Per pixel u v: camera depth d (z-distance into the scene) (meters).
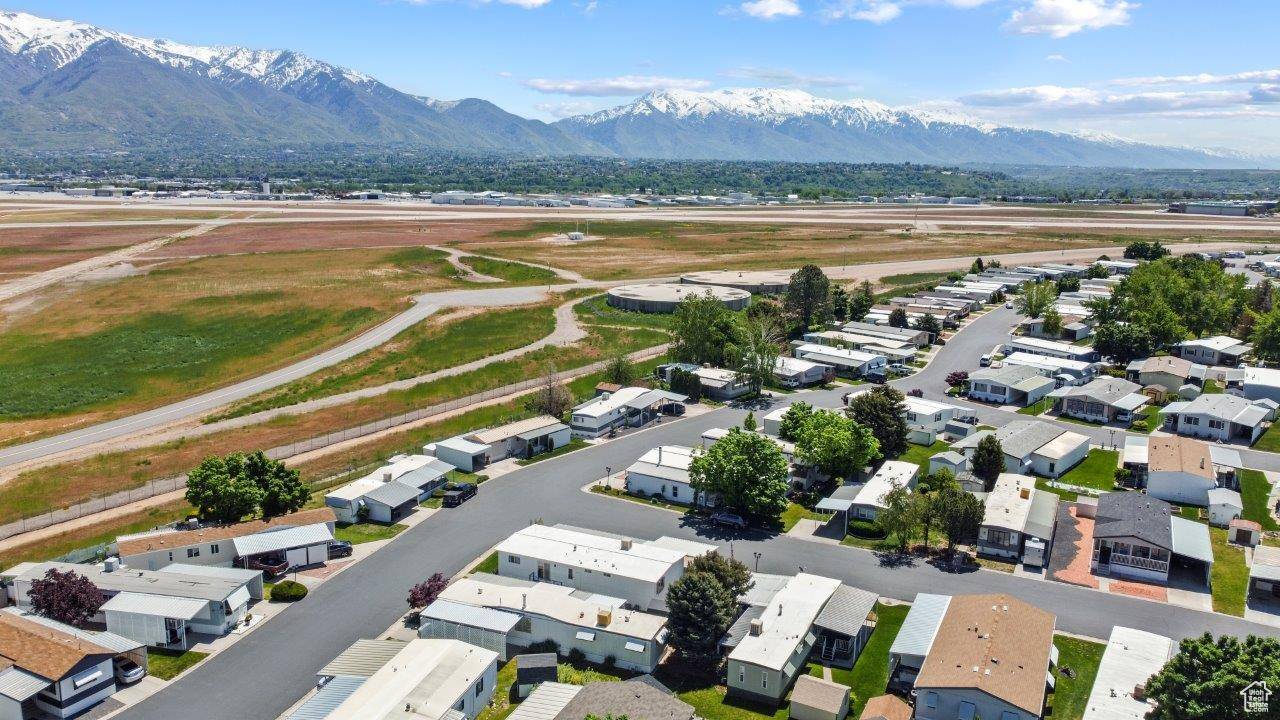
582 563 81.50
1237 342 169.25
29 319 199.75
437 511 101.25
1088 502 101.50
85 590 74.31
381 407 142.75
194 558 85.69
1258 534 90.19
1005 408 138.62
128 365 168.75
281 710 65.00
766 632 70.56
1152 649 68.25
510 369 163.25
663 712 58.72
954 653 65.00
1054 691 65.62
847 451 105.75
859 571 86.31
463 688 62.78
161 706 65.44
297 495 98.81
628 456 119.06
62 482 112.44
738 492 97.25
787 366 154.50
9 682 62.72
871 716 60.97
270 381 156.50
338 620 77.75
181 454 121.81
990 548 90.25
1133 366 152.12
